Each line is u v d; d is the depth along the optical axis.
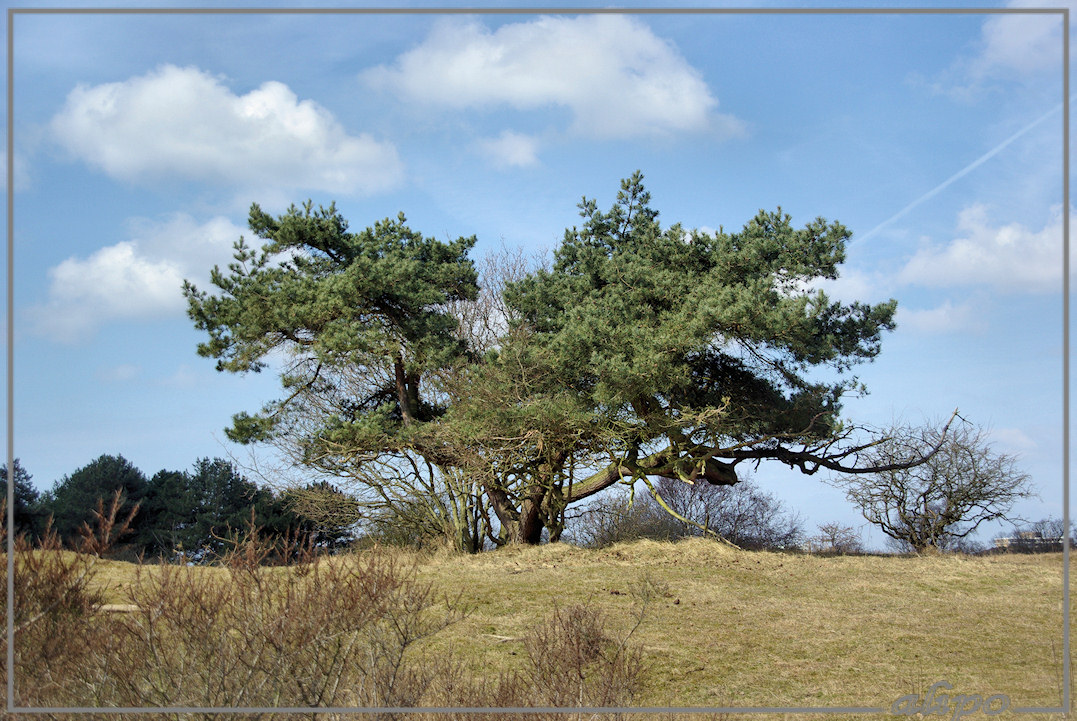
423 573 15.55
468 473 19.83
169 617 5.82
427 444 19.45
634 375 16.84
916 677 9.25
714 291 17.23
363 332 18.78
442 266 21.38
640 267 18.66
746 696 8.56
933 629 11.48
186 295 19.91
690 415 17.98
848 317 19.42
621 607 12.62
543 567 16.23
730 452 19.95
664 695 8.49
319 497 21.58
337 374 21.48
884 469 20.36
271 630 5.84
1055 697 8.43
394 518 22.02
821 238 18.28
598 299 18.94
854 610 12.66
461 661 9.19
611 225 21.17
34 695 5.88
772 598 13.48
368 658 6.70
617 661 8.70
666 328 17.62
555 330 20.00
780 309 16.41
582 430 18.83
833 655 10.20
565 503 21.12
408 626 6.80
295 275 20.38
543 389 19.14
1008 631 11.40
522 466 20.36
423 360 20.34
